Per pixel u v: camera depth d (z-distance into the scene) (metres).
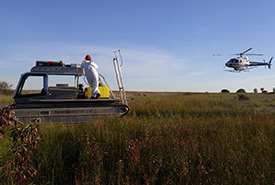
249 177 3.70
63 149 4.86
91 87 7.76
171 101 18.02
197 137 5.46
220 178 3.73
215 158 4.25
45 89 7.24
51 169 4.17
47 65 7.43
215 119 8.47
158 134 5.32
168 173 3.84
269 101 23.20
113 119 7.00
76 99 7.38
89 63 7.65
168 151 4.45
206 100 20.09
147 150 4.55
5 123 2.76
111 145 4.90
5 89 25.03
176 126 6.10
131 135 5.46
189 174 3.70
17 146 2.93
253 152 4.59
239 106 16.52
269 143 5.08
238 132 6.05
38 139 3.02
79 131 5.61
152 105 14.20
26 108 6.99
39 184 3.85
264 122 7.38
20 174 2.90
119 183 3.61
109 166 4.29
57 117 7.15
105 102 7.86
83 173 3.85
